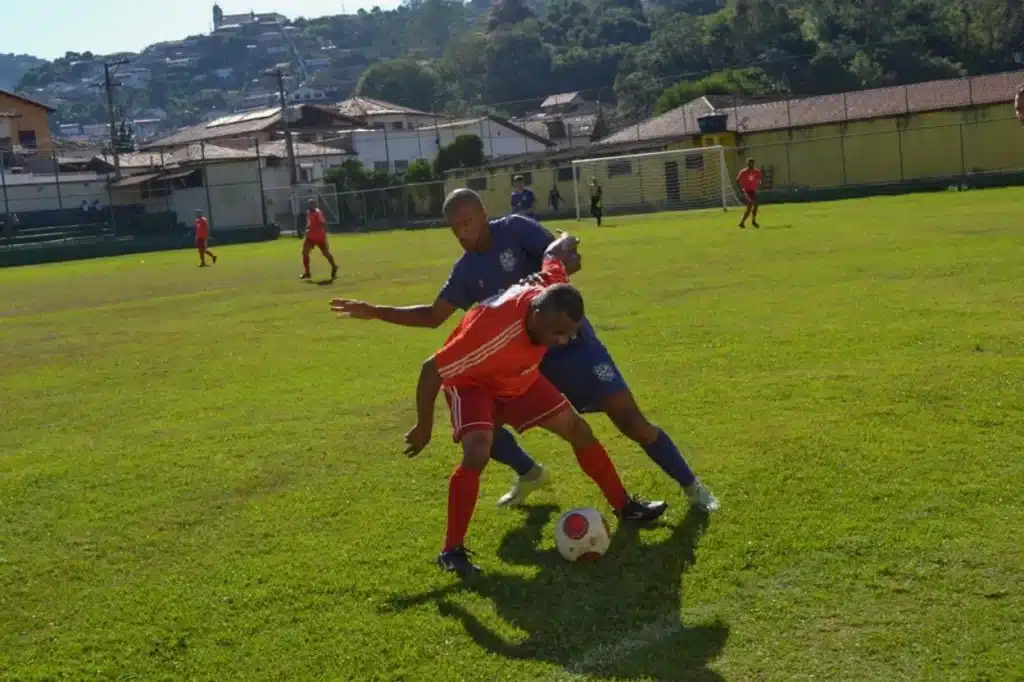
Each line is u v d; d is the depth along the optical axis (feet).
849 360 29.37
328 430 26.35
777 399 25.31
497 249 18.29
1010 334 31.07
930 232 67.92
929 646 12.75
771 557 15.72
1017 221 70.90
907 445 20.52
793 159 161.58
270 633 14.58
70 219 177.06
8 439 28.84
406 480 21.40
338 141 233.35
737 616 13.97
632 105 301.43
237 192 191.93
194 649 14.29
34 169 204.44
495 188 177.37
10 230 161.89
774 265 56.65
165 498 21.43
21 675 13.83
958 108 147.02
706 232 88.79
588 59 385.29
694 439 22.26
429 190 183.21
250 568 17.07
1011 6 248.93
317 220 74.90
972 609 13.55
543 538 17.52
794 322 37.04
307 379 34.37
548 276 16.89
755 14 290.35
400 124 272.51
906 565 14.99
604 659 13.14
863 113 156.46
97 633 15.03
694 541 16.62
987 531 15.97
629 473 20.39
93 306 69.26
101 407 32.60
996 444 20.21
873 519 16.83
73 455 25.85
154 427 28.66
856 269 51.24
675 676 12.57
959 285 42.57
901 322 34.88
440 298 18.54
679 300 46.01
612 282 54.80
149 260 126.00
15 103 231.30
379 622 14.69
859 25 268.41
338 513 19.60
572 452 22.25
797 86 250.98
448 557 16.12
